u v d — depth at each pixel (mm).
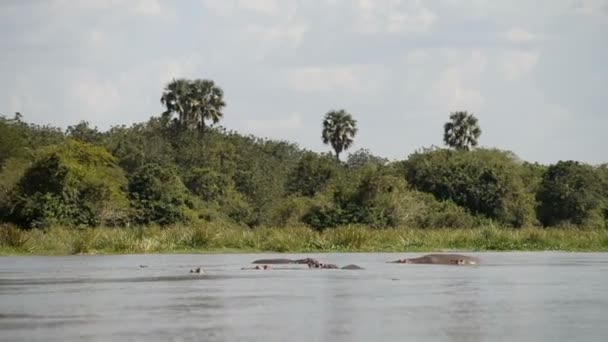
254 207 132500
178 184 107062
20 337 20172
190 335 20484
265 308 26234
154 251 69312
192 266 49188
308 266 48656
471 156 127250
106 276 40719
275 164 152625
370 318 23734
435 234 79188
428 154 129000
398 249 73438
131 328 21719
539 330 21266
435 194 119875
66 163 93688
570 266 49125
